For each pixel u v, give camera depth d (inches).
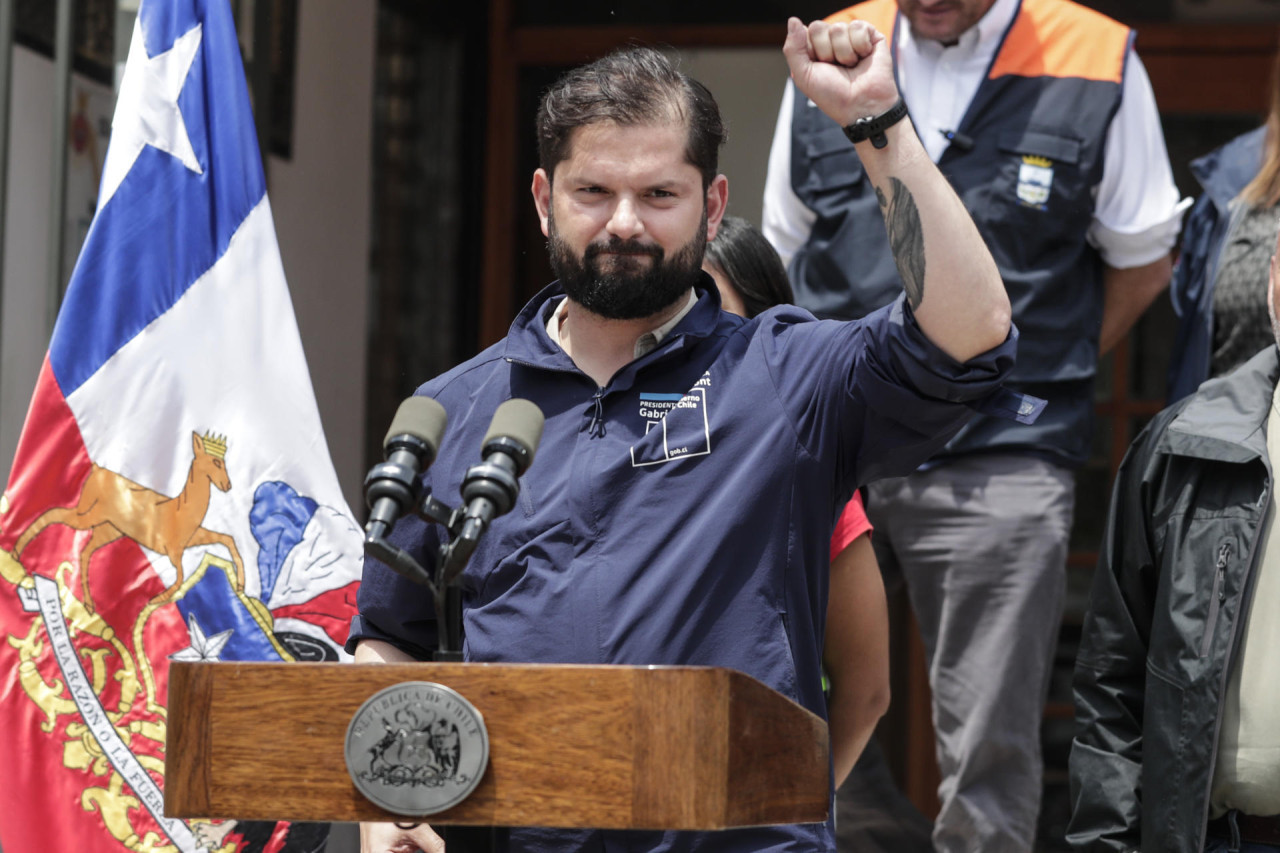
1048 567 456.1
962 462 458.6
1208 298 474.0
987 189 466.6
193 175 395.5
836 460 262.2
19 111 494.3
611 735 187.6
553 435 264.1
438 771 189.9
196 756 195.9
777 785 205.0
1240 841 316.2
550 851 242.4
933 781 705.0
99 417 376.2
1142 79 484.7
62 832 358.9
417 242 778.8
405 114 764.0
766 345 266.4
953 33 471.8
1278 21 737.0
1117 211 478.3
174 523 377.7
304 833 370.9
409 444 220.7
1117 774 335.6
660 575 249.1
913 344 244.7
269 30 555.5
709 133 256.8
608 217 250.8
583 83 255.3
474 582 260.4
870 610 340.2
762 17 776.3
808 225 500.4
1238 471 324.5
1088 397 473.1
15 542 366.9
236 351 390.6
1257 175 474.3
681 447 257.3
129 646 369.4
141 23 399.9
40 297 516.4
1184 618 320.8
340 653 384.8
